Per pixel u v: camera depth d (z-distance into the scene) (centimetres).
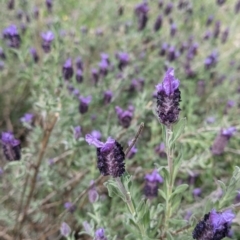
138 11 45
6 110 44
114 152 18
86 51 50
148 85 47
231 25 52
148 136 42
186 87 46
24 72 37
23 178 35
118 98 42
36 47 47
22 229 33
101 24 55
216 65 48
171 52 43
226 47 57
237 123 42
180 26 55
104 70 40
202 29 54
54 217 36
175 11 55
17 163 28
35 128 36
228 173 39
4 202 36
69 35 48
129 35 46
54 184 34
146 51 49
